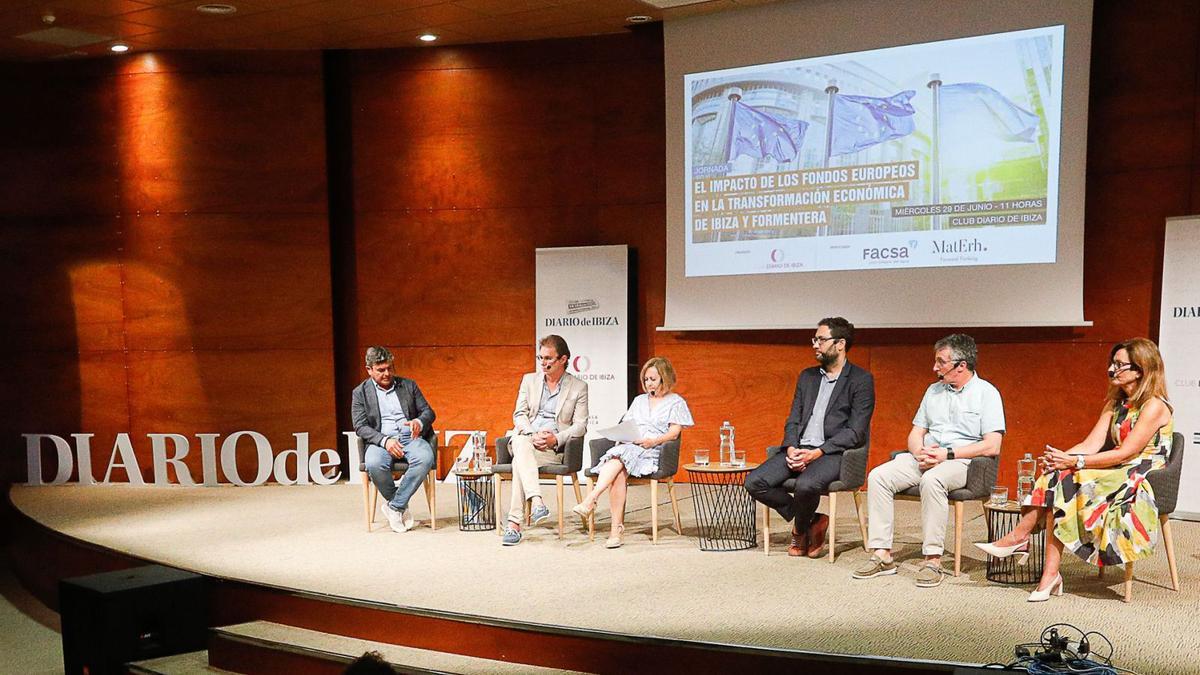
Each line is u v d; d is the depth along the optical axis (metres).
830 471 4.47
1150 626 3.45
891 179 6.08
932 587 4.05
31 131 7.38
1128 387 3.94
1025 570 4.25
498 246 7.27
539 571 4.45
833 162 6.24
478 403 7.35
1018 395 5.99
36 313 7.44
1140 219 5.62
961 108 5.86
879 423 6.34
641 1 6.22
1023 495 4.20
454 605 3.91
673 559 4.64
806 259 6.36
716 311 6.64
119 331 7.39
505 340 7.29
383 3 6.14
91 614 4.15
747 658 3.26
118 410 7.40
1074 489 3.83
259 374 7.34
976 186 5.86
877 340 6.33
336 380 7.46
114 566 4.99
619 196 7.05
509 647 3.66
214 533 5.44
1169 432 3.84
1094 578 4.13
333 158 7.42
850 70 6.16
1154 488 3.76
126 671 4.13
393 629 3.91
